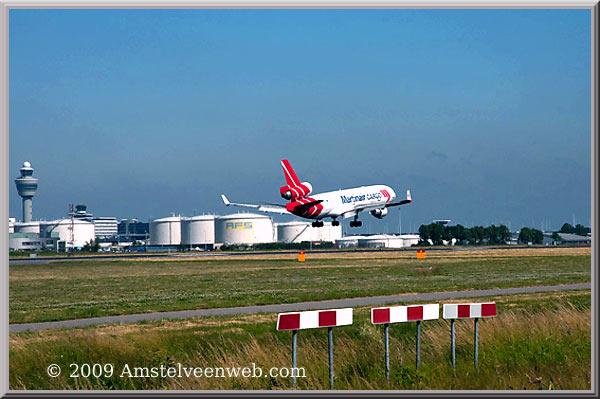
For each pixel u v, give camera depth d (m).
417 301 51.50
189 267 125.75
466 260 131.75
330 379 22.59
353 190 116.44
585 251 172.25
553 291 57.34
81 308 52.72
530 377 24.97
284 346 30.11
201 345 31.62
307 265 124.00
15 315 48.38
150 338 31.66
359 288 66.50
